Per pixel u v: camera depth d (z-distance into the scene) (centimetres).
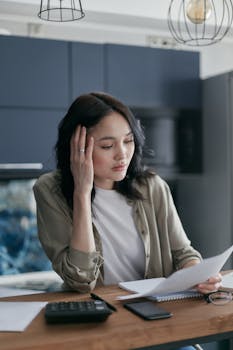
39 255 316
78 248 120
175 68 310
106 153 128
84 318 89
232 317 95
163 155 311
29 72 270
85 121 128
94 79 286
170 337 89
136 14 282
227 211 307
